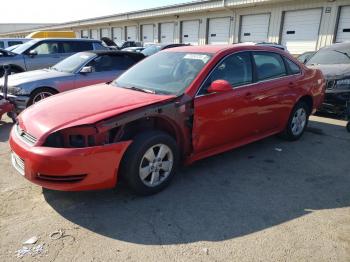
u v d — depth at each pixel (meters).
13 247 2.69
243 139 4.58
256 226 3.04
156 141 3.44
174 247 2.73
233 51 4.32
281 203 3.47
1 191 3.60
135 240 2.82
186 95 3.71
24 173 3.19
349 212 3.30
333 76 6.90
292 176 4.14
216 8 21.89
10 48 12.60
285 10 18.62
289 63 5.21
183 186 3.82
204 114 3.83
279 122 5.08
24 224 3.01
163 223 3.07
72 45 11.19
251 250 2.70
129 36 33.94
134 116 3.27
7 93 6.68
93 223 3.05
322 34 17.11
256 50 4.66
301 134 5.64
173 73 4.16
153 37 30.17
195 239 2.84
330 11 16.55
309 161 4.66
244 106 4.29
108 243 2.77
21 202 3.38
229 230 2.98
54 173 3.01
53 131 3.08
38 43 10.68
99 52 7.54
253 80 4.49
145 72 4.47
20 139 3.31
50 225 3.01
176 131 3.71
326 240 2.84
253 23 20.72
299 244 2.78
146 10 28.55
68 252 2.64
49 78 6.81
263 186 3.86
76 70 7.16
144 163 3.43
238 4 20.05
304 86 5.34
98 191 3.64
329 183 3.96
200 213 3.25
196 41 25.28
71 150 3.00
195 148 3.89
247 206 3.40
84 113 3.27
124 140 3.29
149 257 2.60
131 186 3.41
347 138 5.78
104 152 3.10
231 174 4.18
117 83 4.46
